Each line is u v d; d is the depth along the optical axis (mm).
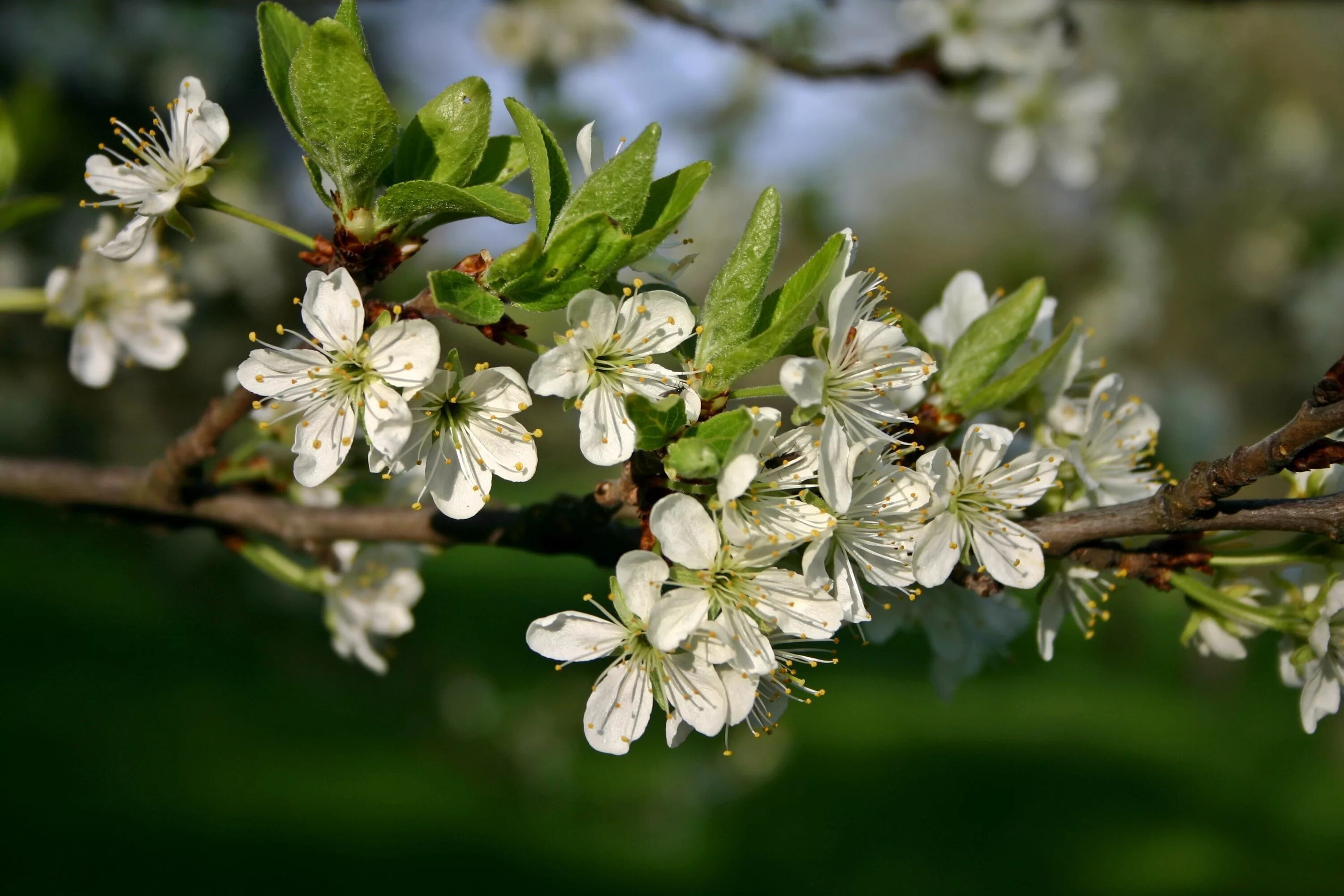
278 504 2789
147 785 8516
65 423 9203
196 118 2145
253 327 7703
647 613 1801
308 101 1759
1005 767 10891
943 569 1985
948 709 12594
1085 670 13922
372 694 11039
